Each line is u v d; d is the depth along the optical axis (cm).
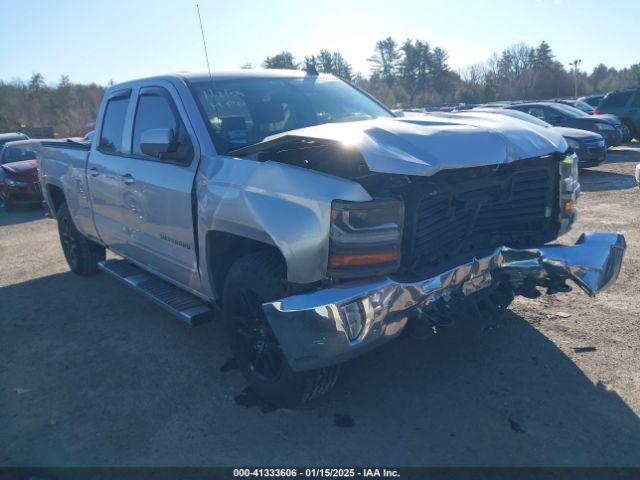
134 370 392
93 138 510
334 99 442
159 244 407
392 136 287
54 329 477
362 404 330
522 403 321
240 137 367
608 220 733
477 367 364
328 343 260
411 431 302
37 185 1158
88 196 514
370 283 269
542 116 1428
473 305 311
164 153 361
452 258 307
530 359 369
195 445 301
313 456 286
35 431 323
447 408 321
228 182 319
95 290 576
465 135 296
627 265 541
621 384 333
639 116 1683
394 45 8019
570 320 424
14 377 392
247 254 331
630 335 392
